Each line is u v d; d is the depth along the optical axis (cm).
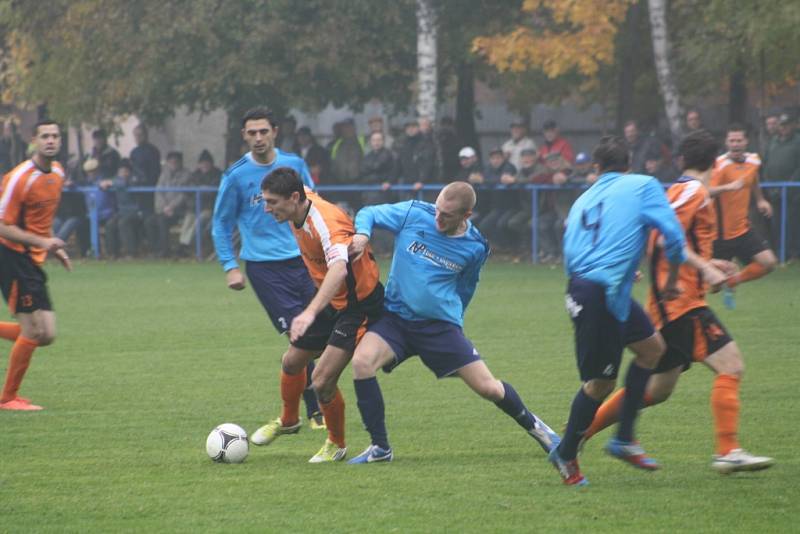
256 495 1872
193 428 2473
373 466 2100
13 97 8606
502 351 3475
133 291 5378
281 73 7150
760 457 1973
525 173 6481
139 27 7262
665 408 2612
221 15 7050
